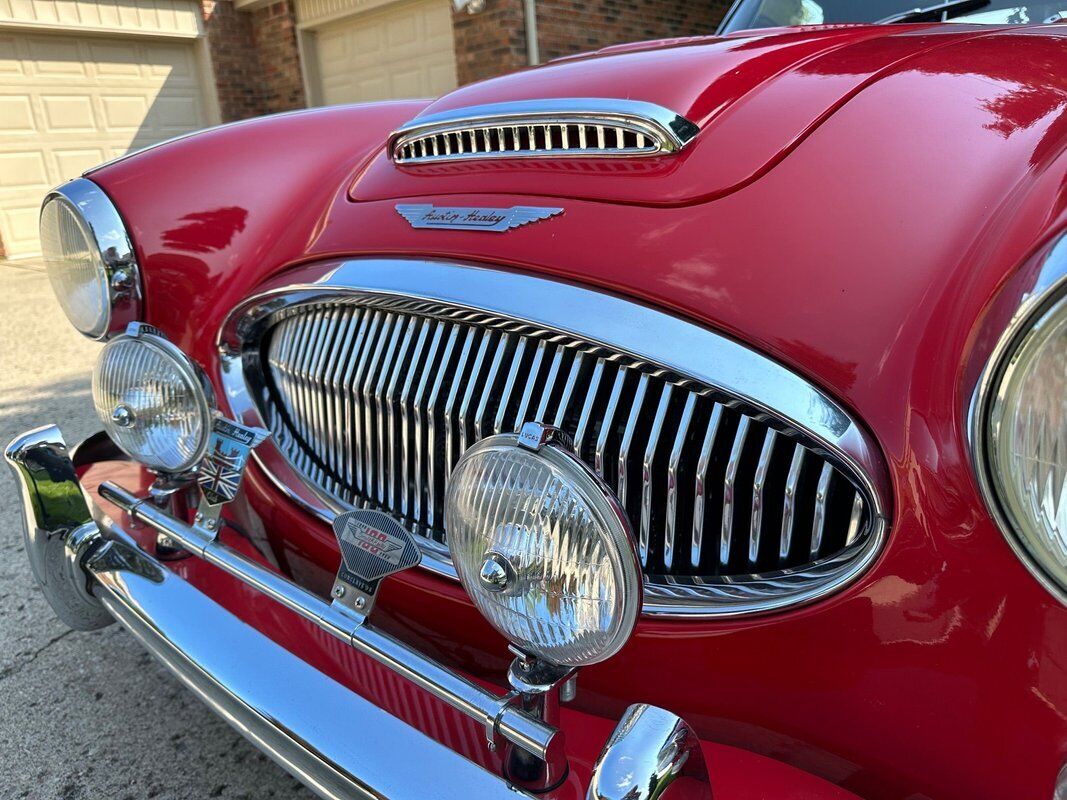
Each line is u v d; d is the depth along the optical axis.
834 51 1.39
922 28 1.58
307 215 1.65
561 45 8.18
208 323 1.68
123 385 1.43
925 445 0.83
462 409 1.22
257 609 1.36
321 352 1.50
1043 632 0.79
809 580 0.93
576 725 1.08
